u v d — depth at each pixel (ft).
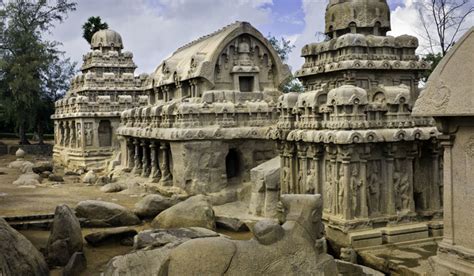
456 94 31.91
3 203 75.51
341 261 42.88
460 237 32.96
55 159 143.74
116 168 106.11
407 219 51.85
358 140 48.49
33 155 167.12
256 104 80.33
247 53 86.33
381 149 51.75
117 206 63.41
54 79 174.29
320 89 59.06
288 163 58.49
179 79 89.30
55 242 46.50
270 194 61.67
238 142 78.43
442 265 33.37
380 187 52.01
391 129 50.93
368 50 59.36
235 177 81.00
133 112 99.45
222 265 26.81
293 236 28.89
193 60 84.69
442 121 33.47
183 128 75.92
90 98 130.00
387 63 58.49
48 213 67.05
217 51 83.15
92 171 106.73
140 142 97.76
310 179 54.65
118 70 139.54
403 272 41.22
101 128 127.13
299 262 28.19
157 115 85.40
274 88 88.99
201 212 59.21
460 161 32.91
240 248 27.68
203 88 82.94
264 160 79.87
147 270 33.96
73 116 125.49
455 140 33.30
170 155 85.35
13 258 35.86
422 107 34.17
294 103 59.06
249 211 65.10
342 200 50.01
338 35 64.28
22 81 158.10
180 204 60.80
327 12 65.92
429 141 52.65
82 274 43.29
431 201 54.13
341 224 49.26
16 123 177.06
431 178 54.03
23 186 96.02
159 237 45.06
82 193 87.76
